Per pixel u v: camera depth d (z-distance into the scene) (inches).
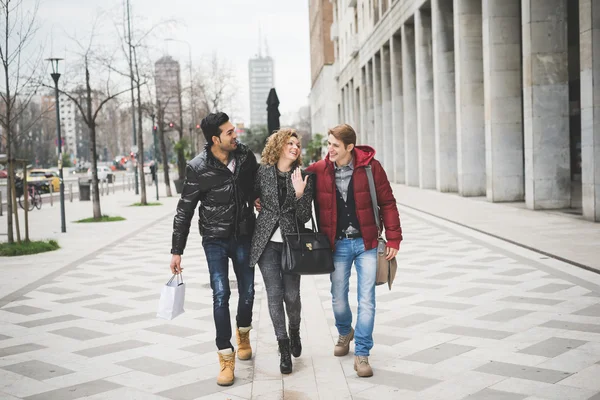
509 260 374.9
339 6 2493.8
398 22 1316.4
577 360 184.7
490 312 250.1
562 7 650.8
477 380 171.6
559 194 671.1
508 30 776.3
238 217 186.5
